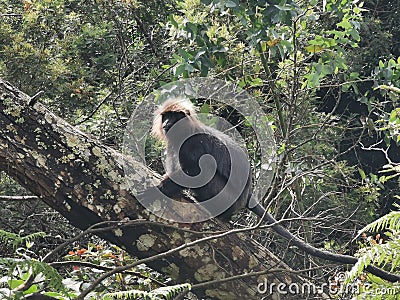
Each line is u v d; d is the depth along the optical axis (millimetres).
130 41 13406
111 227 5824
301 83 10523
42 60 11125
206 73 8711
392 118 8461
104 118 10398
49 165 6238
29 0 12164
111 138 10406
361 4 9867
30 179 6203
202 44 8906
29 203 10297
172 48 11445
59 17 12180
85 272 7125
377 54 17453
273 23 8539
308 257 8305
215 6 8367
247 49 10031
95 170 6379
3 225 10133
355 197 11641
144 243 6461
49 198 6293
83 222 6441
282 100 9945
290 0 8508
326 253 7219
